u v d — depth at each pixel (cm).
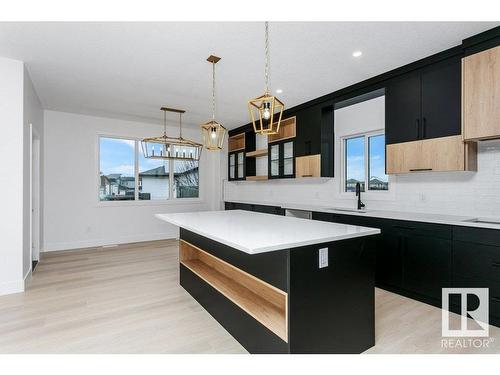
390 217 309
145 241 601
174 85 384
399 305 276
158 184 639
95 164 552
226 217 293
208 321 247
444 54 286
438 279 268
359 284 197
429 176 334
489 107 248
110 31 249
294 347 165
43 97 434
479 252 241
